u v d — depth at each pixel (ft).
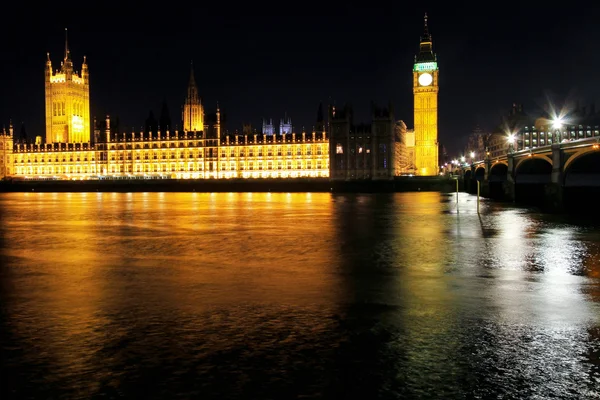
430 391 60.85
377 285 112.98
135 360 69.67
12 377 64.75
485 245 174.60
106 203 444.14
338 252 159.84
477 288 110.11
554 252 159.33
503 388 61.46
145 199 514.68
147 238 196.95
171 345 75.00
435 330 81.25
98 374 65.51
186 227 234.99
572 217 279.69
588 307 94.58
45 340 77.36
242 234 206.59
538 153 355.15
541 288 110.32
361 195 574.56
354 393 60.44
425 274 125.29
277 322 85.40
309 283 115.03
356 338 77.71
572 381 63.16
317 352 72.18
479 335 78.95
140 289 109.60
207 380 63.72
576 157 296.71
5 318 88.58
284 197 535.19
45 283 116.37
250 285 113.09
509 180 427.74
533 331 80.79
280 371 66.08
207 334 79.61
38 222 267.80
